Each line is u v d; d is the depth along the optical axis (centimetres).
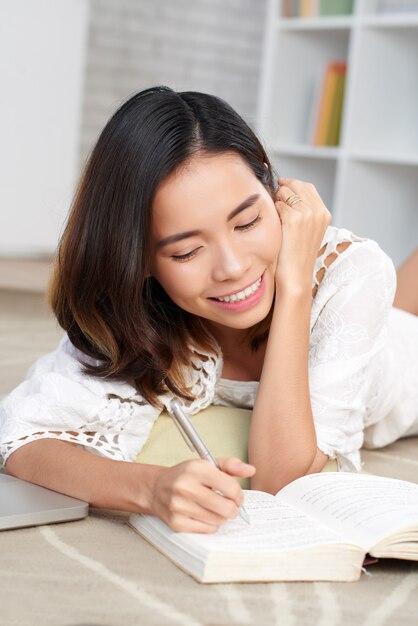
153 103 150
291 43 467
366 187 441
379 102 439
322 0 449
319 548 125
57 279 166
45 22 509
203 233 147
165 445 174
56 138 525
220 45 616
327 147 448
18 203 521
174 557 129
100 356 168
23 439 159
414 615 118
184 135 146
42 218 529
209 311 156
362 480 148
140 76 596
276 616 114
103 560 129
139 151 147
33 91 513
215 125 149
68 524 144
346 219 437
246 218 148
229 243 148
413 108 449
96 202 154
